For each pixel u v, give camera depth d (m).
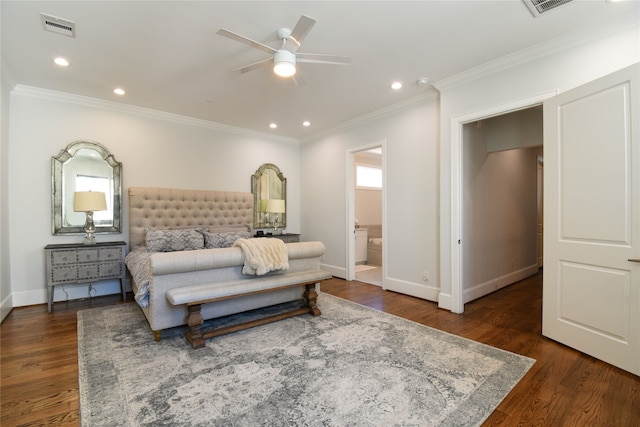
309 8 2.26
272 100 4.12
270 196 5.87
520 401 1.82
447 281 3.56
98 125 4.18
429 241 3.93
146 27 2.48
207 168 5.14
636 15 2.27
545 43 2.70
